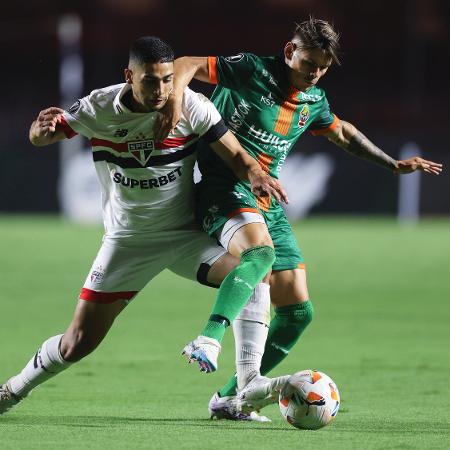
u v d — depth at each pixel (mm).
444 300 47406
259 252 18578
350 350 33031
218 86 21609
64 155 95875
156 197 19422
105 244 20031
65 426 18953
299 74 20562
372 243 73875
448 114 124688
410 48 133000
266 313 19562
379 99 130625
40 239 74562
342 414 21172
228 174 20188
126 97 18406
